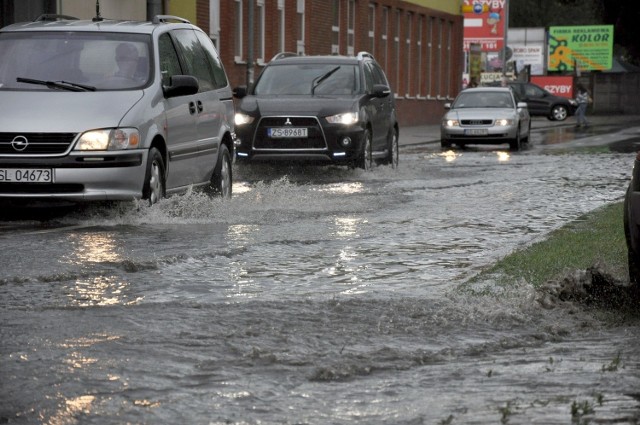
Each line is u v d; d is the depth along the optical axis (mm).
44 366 13734
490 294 18969
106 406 11961
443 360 14469
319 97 50375
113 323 16562
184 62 34062
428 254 24734
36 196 29312
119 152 29562
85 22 33750
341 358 14375
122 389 12664
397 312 17578
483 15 149375
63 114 29531
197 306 18062
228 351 14727
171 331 16016
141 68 31781
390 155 55250
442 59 143000
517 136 76125
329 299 18781
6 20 56812
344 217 32188
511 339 15703
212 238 26844
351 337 15727
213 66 36594
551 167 56688
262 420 11523
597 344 15547
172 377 13273
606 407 11930
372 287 20281
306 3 98125
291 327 16391
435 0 138000
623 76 188000
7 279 20391
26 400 12164
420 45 134125
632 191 18625
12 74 31438
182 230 28406
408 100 130125
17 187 29312
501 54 140375
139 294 19297
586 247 24531
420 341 15562
